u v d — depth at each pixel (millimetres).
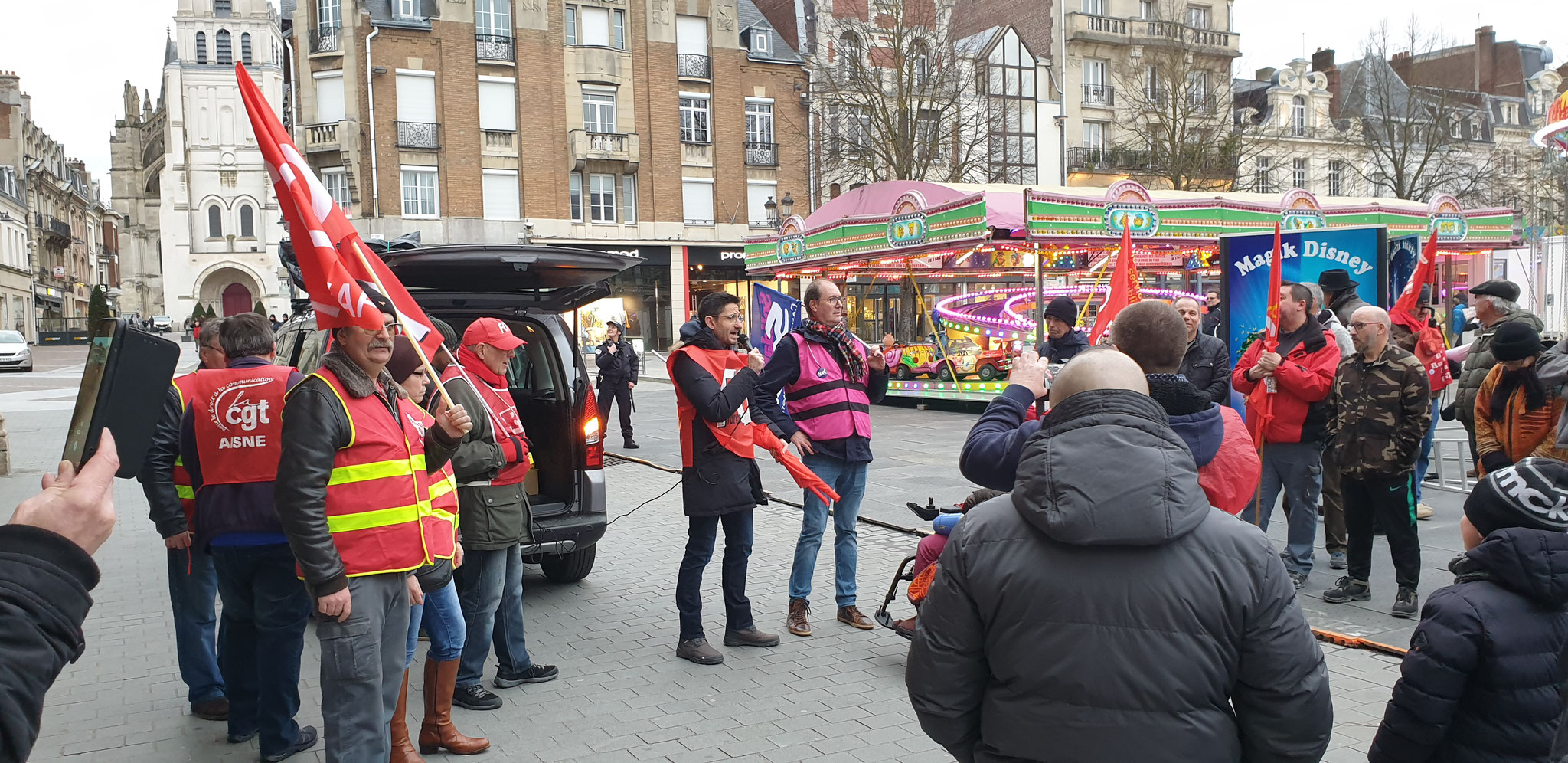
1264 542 1866
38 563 1336
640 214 35156
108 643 5387
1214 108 34406
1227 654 1809
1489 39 52000
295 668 3820
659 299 35656
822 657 4992
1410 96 35125
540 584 6480
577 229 34344
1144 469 1788
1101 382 1930
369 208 31906
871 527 7922
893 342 18141
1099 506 1763
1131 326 2785
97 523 1435
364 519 3100
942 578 1988
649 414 17750
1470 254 23391
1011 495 2020
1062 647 1819
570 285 6234
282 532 3662
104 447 1522
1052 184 39219
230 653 3996
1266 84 46906
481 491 4258
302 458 2951
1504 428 5242
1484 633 2199
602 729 4133
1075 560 1832
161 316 58594
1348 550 5598
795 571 5375
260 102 3104
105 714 4391
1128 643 1791
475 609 4312
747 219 36719
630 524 8320
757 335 12328
